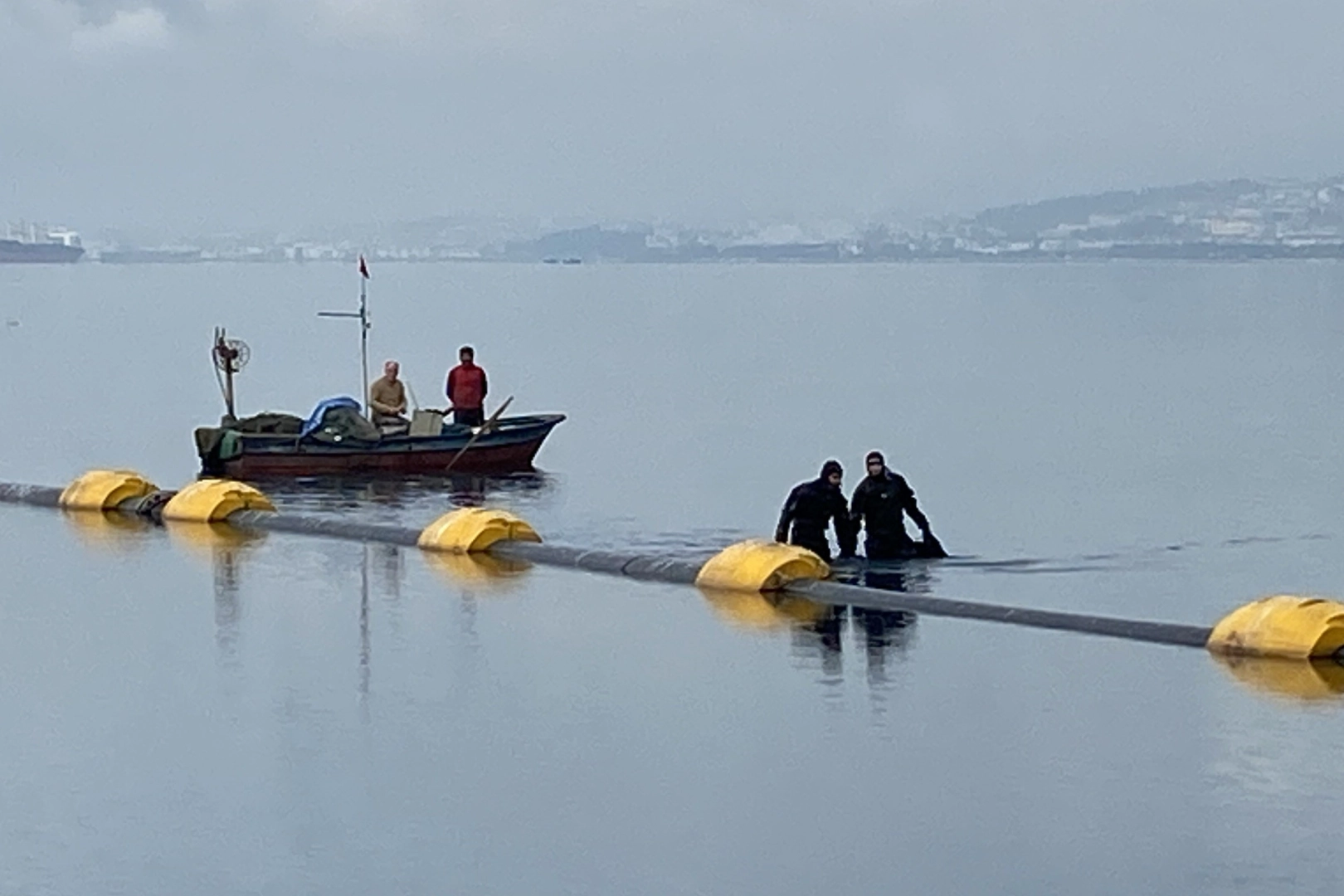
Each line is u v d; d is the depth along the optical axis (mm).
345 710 19203
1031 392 66000
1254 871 14789
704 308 147375
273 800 16484
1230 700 19375
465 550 27922
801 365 79750
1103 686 20031
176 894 14469
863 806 16312
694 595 24922
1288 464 44594
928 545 28531
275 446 37750
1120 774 17047
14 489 33969
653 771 17266
